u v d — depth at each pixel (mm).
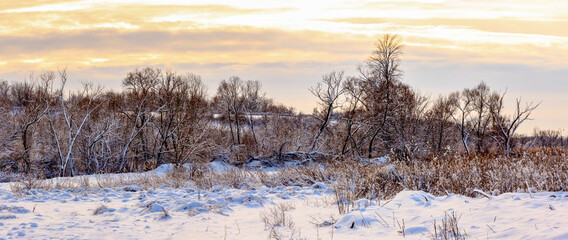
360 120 43469
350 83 43812
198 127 42469
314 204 10523
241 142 51906
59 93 39469
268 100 61250
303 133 45688
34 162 38438
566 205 6793
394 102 43031
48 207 11109
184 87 42031
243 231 8086
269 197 12352
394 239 6406
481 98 52188
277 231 7723
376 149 45188
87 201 12555
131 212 10281
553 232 5426
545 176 10406
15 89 41688
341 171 16609
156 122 43031
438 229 6480
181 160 37469
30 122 37188
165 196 13086
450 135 51656
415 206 8156
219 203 10812
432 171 12766
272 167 40500
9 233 7738
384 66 44938
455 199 8375
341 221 7754
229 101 56844
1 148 37312
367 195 11102
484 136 51281
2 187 16578
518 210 6832
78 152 39844
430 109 50594
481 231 6098
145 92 42938
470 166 12594
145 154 43094
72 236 7668
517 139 43406
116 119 40938
